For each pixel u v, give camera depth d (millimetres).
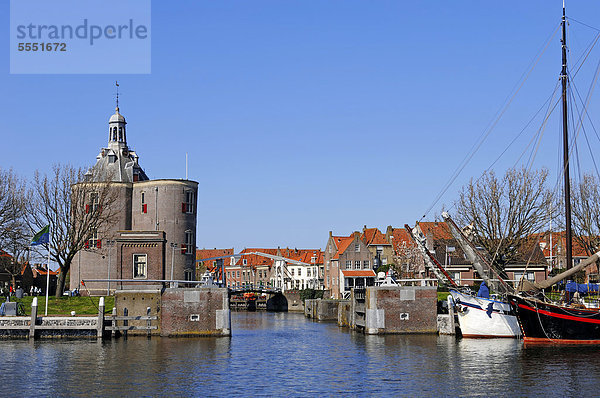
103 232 88875
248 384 37250
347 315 80250
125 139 99750
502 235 75750
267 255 142500
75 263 92625
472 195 78125
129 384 37000
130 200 94250
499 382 37219
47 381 37719
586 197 76312
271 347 54250
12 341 55469
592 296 54625
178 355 47781
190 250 93000
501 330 57500
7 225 77375
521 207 76312
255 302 142000
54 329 57656
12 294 80438
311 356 48406
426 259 61781
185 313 58781
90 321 57594
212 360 45781
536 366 42094
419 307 60812
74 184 81000
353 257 120875
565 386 36000
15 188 78312
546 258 94312
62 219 78688
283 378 39094
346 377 39375
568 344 51906
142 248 68250
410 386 36500
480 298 57688
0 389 35656
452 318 60219
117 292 58531
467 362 44094
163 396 34094
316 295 126688
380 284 64000
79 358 45938
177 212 91938
